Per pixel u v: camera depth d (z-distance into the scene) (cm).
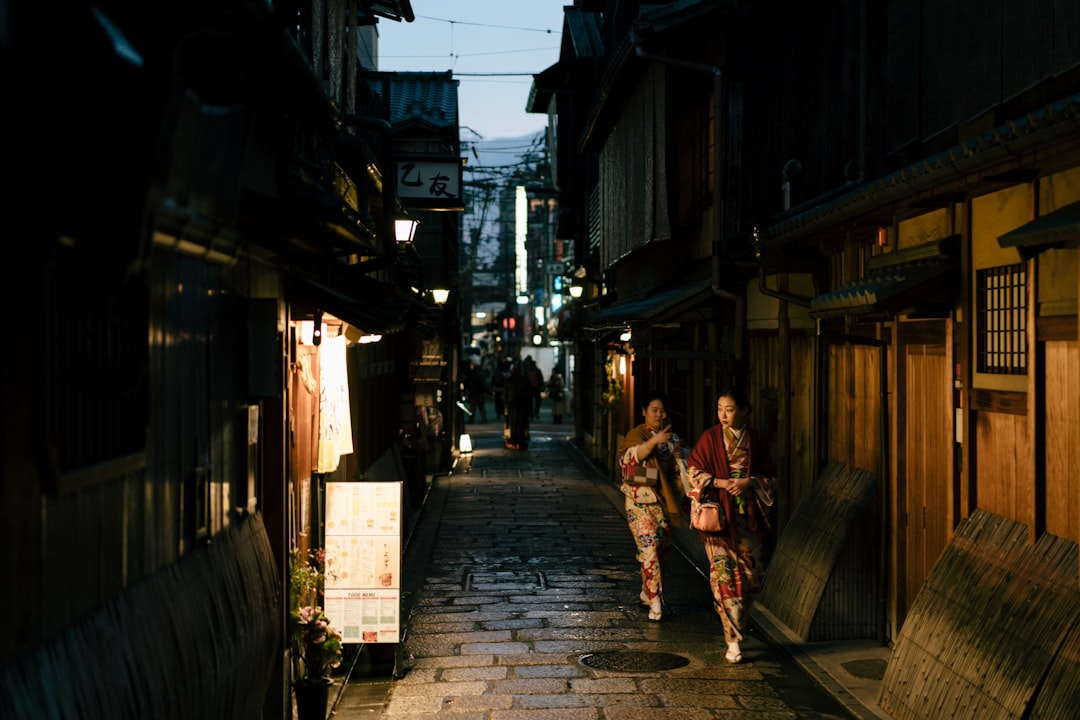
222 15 411
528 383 3080
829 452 1104
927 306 801
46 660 305
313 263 670
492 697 819
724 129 1362
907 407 908
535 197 4484
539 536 1602
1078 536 602
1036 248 593
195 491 483
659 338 1953
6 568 286
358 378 1249
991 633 650
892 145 944
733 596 915
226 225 426
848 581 963
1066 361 616
